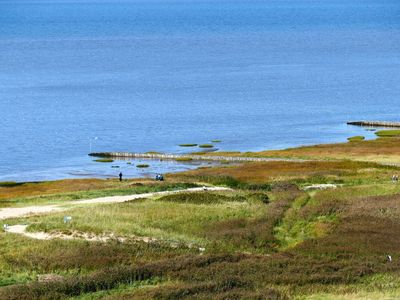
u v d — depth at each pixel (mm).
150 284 96188
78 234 119625
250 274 99688
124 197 164375
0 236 117562
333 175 199750
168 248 113125
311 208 140625
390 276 100000
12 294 89688
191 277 98188
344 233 123750
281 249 117938
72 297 90750
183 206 144500
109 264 104562
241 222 132000
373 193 158500
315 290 93375
